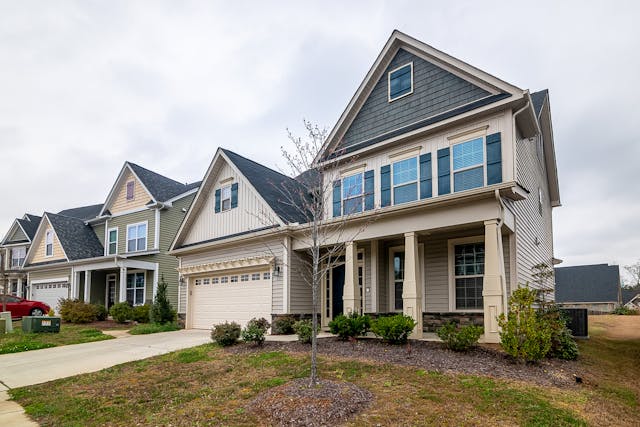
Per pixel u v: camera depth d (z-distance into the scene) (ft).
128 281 77.56
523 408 18.34
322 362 26.91
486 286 30.89
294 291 44.93
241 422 17.78
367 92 47.96
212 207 57.52
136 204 77.51
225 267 52.06
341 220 38.75
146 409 20.59
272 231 45.24
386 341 32.78
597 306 127.03
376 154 44.42
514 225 36.27
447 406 18.67
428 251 41.75
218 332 36.29
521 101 34.71
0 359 35.42
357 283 39.58
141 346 39.60
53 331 51.06
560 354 31.07
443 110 40.83
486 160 35.99
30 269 86.53
